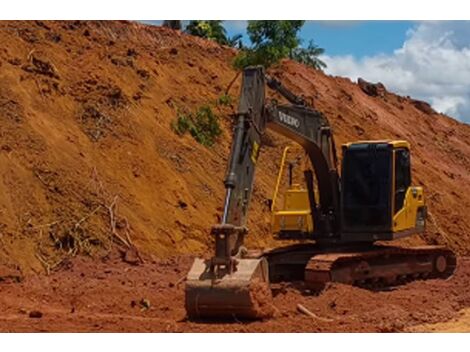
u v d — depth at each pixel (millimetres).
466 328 12031
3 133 18562
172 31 32719
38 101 20438
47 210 17469
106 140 20719
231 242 11758
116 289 14641
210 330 11047
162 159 21578
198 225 20219
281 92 15117
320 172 16062
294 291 14328
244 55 24406
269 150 26109
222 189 22406
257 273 11555
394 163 15914
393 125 36531
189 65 28609
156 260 17906
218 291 11352
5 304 13312
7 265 15633
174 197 20469
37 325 11531
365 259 15867
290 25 24016
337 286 14352
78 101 21562
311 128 15398
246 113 12852
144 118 22641
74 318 12125
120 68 24281
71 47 24203
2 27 22594
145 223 18984
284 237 16625
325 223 16219
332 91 35469
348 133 31406
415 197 16531
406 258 17000
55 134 19688
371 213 15859
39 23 24484
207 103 26375
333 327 11562
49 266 16312
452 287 16359
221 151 24422
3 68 20516
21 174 17812
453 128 42281
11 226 16516
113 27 29891
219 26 37375
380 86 40406
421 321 12594
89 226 17703
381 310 13039
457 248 26781
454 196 31406
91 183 18844
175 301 13852
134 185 19891
